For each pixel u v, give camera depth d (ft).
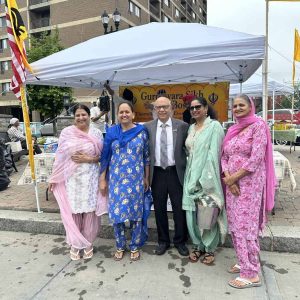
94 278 11.16
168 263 12.08
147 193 12.47
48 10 111.86
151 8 118.83
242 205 10.11
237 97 10.10
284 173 15.49
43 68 16.08
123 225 12.35
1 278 11.33
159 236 12.96
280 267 11.69
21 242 14.44
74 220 12.53
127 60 14.71
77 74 15.48
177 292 10.19
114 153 11.85
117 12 41.57
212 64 20.54
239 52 13.74
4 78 118.01
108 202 12.23
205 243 11.64
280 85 39.73
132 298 9.93
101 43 17.19
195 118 11.40
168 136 11.97
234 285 10.34
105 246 13.80
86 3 99.60
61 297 10.10
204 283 10.66
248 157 10.10
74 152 12.06
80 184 12.19
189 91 20.20
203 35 15.37
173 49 14.19
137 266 11.91
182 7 154.10
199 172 11.19
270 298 9.76
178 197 12.21
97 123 23.26
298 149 43.01
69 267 12.00
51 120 58.70
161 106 11.69
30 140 16.48
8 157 26.63
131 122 11.99
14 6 15.52
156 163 12.16
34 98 70.90
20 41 15.72
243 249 10.24
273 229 13.56
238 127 10.25
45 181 17.65
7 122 45.80
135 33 17.51
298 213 15.66
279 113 62.59
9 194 20.22
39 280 11.14
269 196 10.35
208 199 10.94
